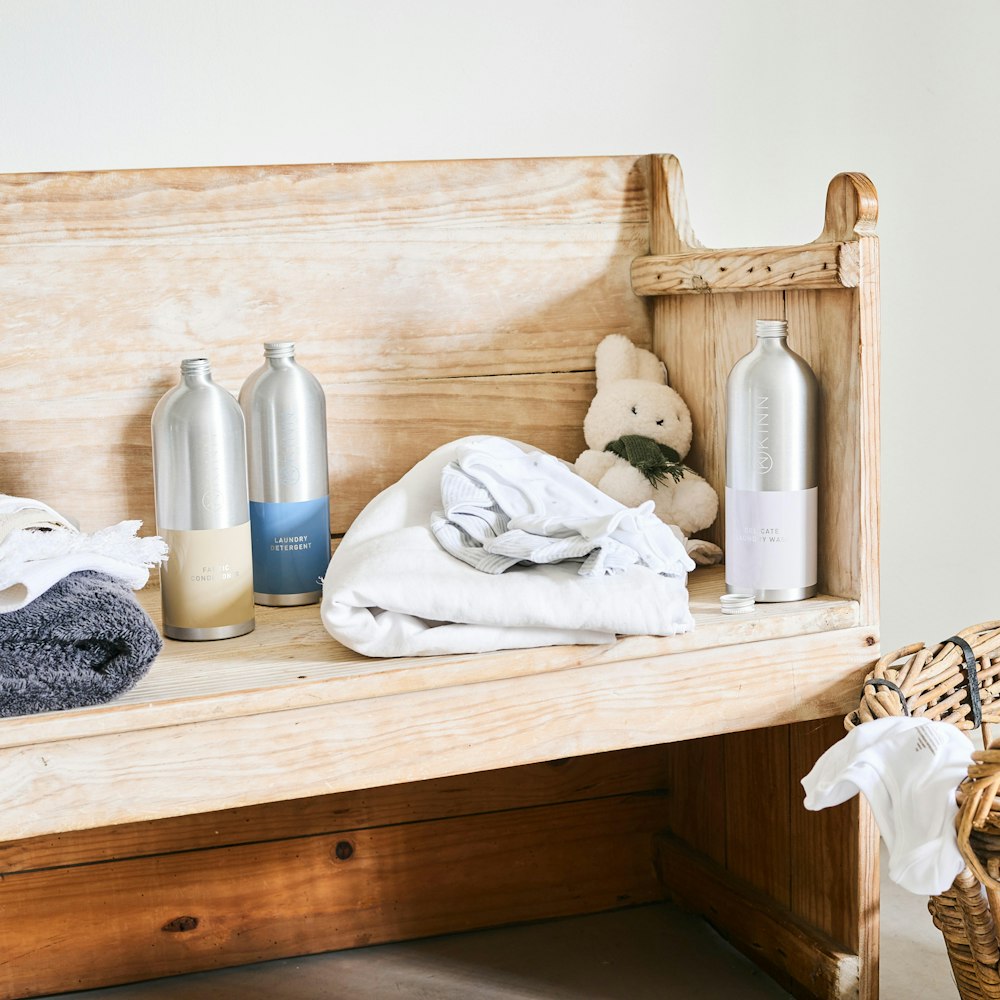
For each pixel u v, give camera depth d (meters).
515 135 1.56
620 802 1.59
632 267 1.42
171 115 1.44
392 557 1.07
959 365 1.79
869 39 1.68
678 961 1.44
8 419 1.23
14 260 1.21
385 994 1.36
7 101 1.38
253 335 1.29
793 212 1.69
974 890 0.99
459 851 1.51
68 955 1.39
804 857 1.33
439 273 1.35
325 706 1.00
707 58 1.62
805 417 1.16
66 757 0.94
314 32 1.47
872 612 1.17
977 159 1.76
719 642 1.11
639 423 1.35
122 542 0.99
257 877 1.44
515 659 1.04
